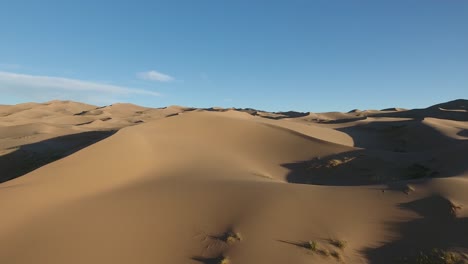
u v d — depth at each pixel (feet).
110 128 241.96
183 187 53.67
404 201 46.01
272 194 48.62
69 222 38.88
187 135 111.96
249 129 124.67
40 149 139.33
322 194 48.98
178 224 39.96
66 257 32.22
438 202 44.55
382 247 36.52
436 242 36.76
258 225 39.29
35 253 32.48
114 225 38.96
